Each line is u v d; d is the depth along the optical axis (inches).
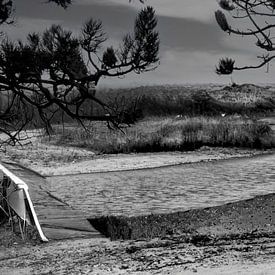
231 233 396.2
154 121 1710.1
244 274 232.1
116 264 284.2
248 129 1517.0
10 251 337.1
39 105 522.9
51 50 486.3
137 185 796.6
